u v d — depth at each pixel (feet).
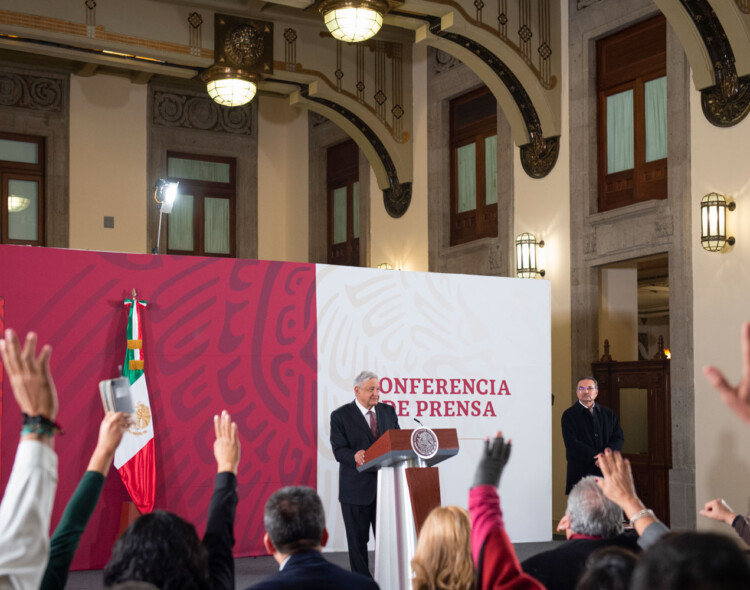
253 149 49.73
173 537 6.47
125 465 22.85
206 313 24.61
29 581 5.50
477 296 27.81
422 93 42.37
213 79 37.83
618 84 33.06
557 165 34.71
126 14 36.17
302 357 25.58
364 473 20.81
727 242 27.50
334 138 48.03
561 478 33.55
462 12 32.60
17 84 44.29
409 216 42.73
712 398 27.84
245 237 49.14
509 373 27.96
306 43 39.91
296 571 7.87
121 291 23.73
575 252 33.65
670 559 3.27
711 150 28.32
